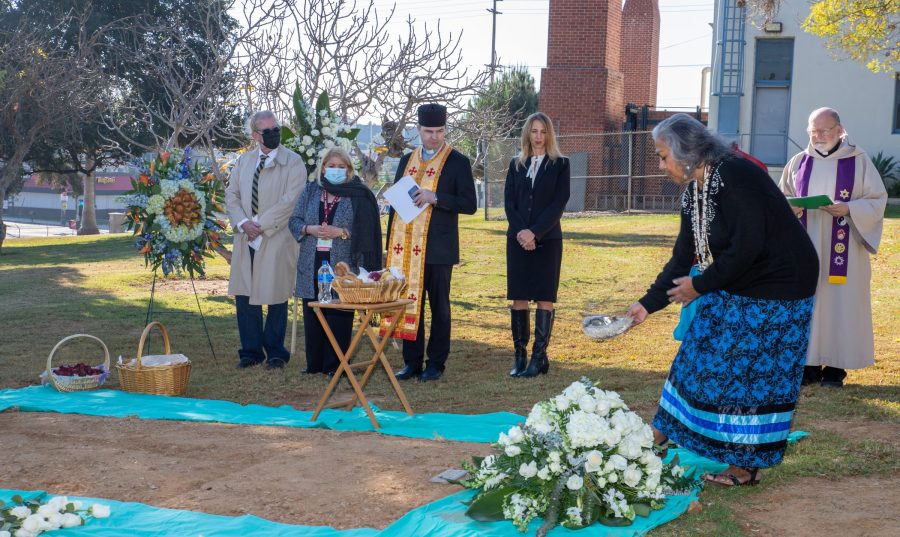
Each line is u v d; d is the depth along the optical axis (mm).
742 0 19297
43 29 26766
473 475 4141
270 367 7902
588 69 25203
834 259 6461
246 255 7941
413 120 11055
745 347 4035
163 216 7816
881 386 6535
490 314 11094
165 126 26469
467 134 12070
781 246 4000
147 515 4016
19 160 25391
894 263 13023
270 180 7785
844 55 20406
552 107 25516
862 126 20938
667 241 17141
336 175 7227
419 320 7430
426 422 5797
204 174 8172
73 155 30172
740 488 4223
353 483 4445
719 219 4035
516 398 6562
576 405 4082
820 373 6781
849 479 4406
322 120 8344
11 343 9344
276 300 7844
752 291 4035
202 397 6855
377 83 11031
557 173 7230
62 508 4023
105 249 23891
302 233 7285
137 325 10508
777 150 21688
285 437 5430
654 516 3822
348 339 7477
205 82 11883
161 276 15477
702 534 3684
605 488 3891
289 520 3975
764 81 21641
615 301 11438
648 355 8258
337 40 11055
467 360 8250
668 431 4285
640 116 26234
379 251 7359
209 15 12219
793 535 3672
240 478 4562
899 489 4219
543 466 3863
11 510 3951
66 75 24266
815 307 6539
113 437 5488
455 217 7441
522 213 7258
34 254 23219
